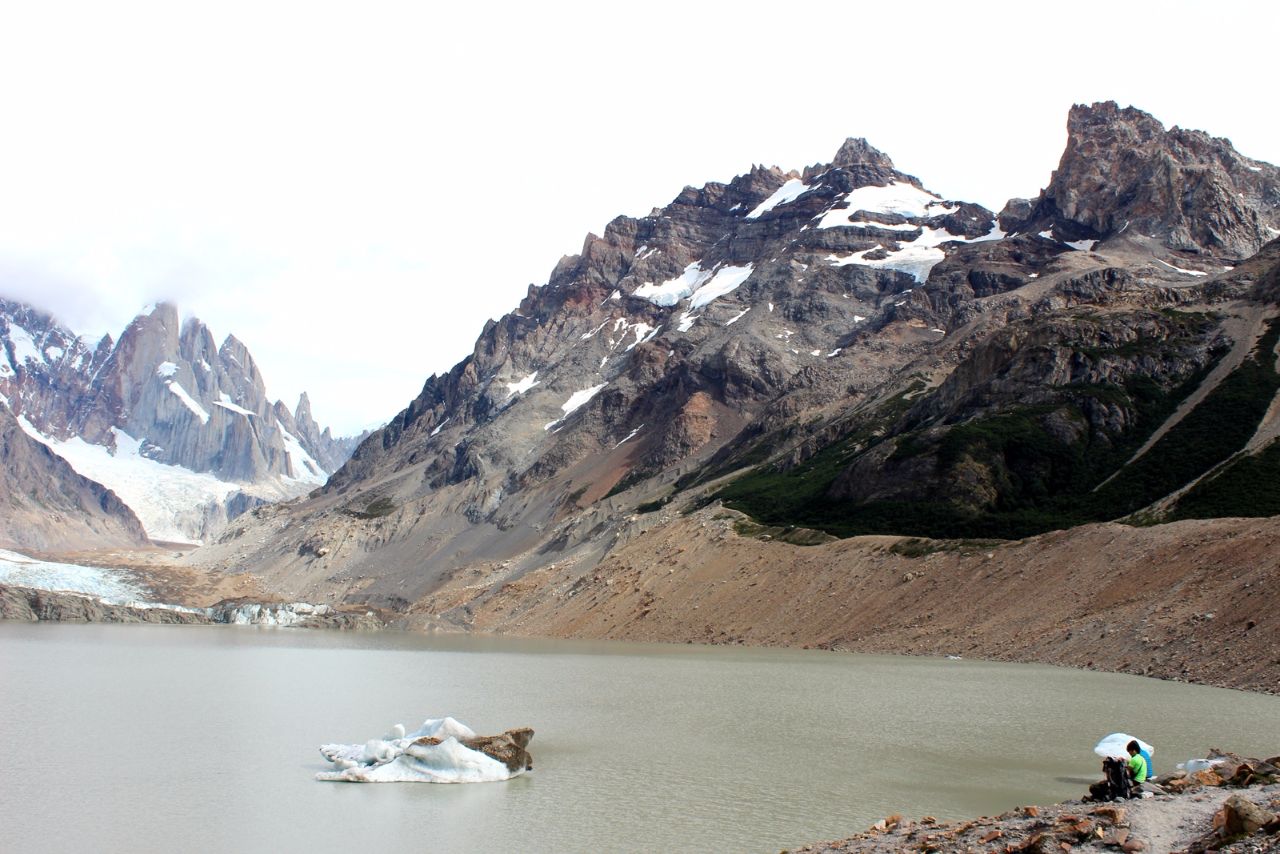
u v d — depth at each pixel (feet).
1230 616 314.76
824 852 126.52
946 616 417.28
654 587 563.89
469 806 169.27
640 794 176.35
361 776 190.19
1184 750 192.44
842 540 515.91
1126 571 379.76
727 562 552.41
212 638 595.88
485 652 473.67
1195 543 369.30
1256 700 259.60
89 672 380.58
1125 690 282.56
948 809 163.73
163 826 158.92
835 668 362.74
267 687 330.75
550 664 402.72
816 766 199.00
